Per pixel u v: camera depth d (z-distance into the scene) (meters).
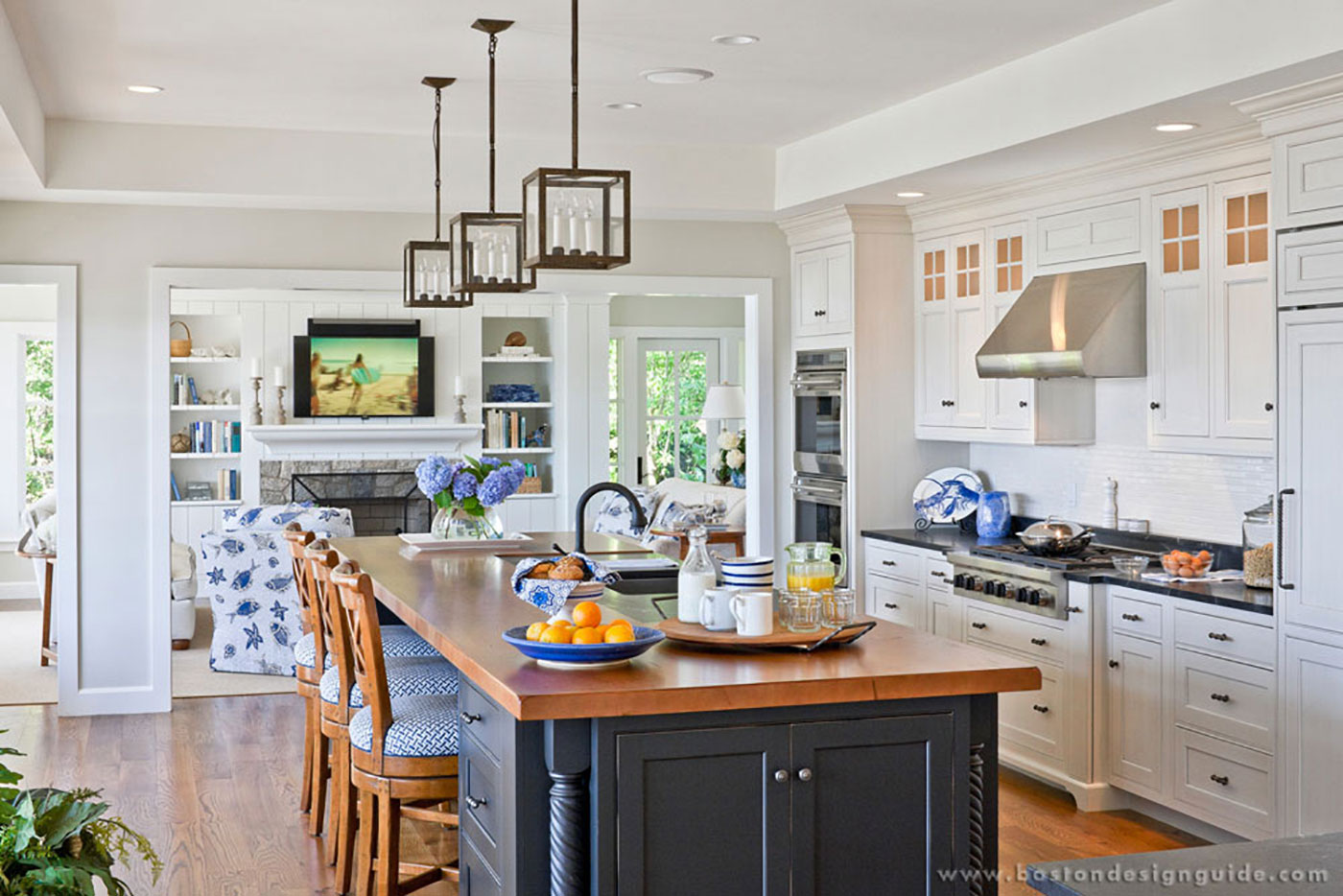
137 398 6.99
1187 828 5.08
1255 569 4.90
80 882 2.44
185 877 4.62
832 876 3.07
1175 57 4.45
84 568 7.00
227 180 6.54
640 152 7.02
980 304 6.59
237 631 8.11
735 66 5.32
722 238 7.73
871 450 7.19
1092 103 4.83
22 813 2.51
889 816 3.12
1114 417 6.16
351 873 4.54
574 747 2.93
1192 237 5.25
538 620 3.86
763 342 7.80
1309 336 4.35
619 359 12.84
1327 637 4.30
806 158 6.90
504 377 12.23
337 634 4.40
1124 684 5.21
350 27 4.74
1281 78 4.17
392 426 11.57
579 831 2.96
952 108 5.66
